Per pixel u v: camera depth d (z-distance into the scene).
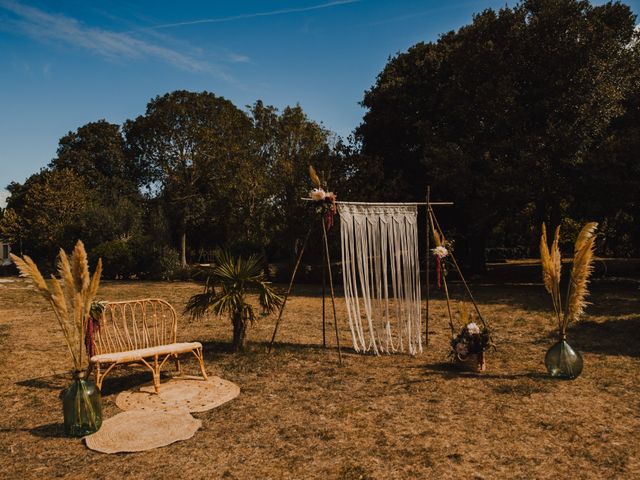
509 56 19.78
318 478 4.22
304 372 7.49
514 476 4.21
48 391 6.78
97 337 7.06
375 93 25.33
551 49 18.94
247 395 6.44
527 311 13.33
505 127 19.59
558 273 7.12
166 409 5.88
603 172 17.58
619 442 4.86
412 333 9.88
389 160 25.14
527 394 6.31
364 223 8.68
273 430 5.27
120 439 5.02
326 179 23.38
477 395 6.31
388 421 5.47
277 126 25.58
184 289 21.22
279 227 24.73
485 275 25.50
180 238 41.72
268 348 8.96
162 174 43.38
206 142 37.97
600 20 19.00
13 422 5.62
